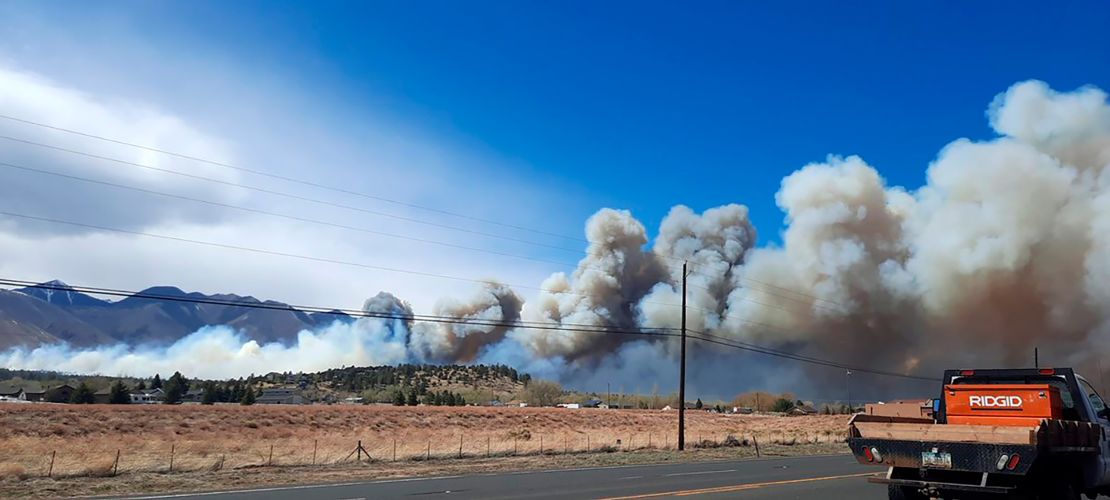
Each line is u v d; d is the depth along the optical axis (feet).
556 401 467.52
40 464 90.17
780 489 53.01
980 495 35.06
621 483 58.18
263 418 182.80
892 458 35.42
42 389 447.01
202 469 79.20
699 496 48.39
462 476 66.74
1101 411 40.42
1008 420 36.47
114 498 50.42
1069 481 34.96
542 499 46.96
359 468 77.20
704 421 259.60
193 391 480.64
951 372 41.16
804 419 286.87
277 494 51.93
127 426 155.74
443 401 462.19
